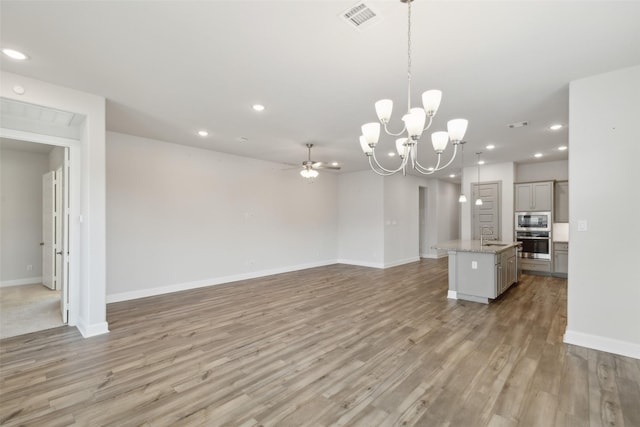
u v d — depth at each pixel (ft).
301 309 14.37
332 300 15.89
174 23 6.99
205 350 9.98
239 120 13.64
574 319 10.30
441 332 11.54
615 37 7.53
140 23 7.00
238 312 13.91
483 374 8.48
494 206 23.61
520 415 6.73
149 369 8.74
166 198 17.37
